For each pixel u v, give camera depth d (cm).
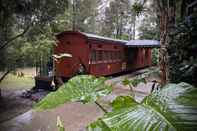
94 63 1188
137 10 440
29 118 655
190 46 286
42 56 955
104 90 161
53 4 909
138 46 1570
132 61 1786
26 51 907
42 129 575
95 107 740
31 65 1059
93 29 2753
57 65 1104
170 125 91
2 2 815
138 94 807
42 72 1062
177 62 289
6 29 909
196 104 103
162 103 106
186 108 100
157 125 92
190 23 287
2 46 888
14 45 923
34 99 848
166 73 262
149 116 97
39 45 920
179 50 292
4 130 570
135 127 93
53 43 1005
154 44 1508
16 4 844
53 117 657
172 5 265
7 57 913
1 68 928
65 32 1146
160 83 265
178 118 94
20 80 1256
